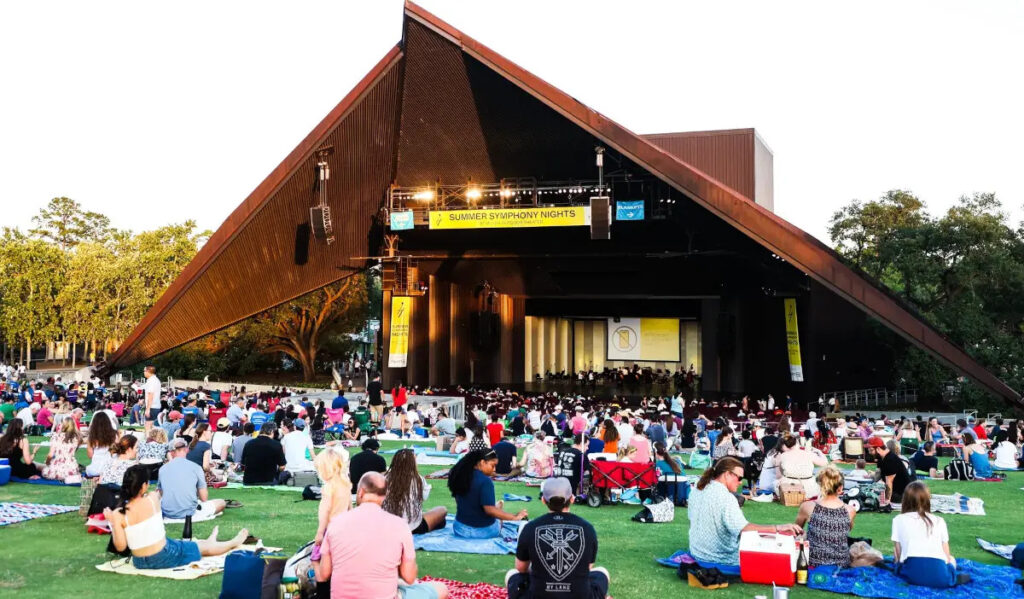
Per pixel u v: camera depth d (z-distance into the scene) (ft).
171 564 22.43
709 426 75.97
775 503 37.50
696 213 109.70
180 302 112.37
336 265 130.72
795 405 135.03
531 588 16.26
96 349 200.64
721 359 145.38
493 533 26.45
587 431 60.64
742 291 137.90
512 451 44.78
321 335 178.70
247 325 160.66
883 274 162.91
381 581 15.80
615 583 22.25
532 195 118.93
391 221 114.83
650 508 32.01
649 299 167.22
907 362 139.74
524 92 98.84
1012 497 40.88
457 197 122.01
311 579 18.78
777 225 89.51
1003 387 86.89
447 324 154.92
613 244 128.16
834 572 22.94
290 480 39.70
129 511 22.11
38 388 85.56
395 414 74.59
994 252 140.36
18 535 26.89
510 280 155.53
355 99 102.47
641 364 185.37
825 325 144.46
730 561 23.41
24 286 194.08
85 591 20.17
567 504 17.06
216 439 48.37
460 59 98.78
